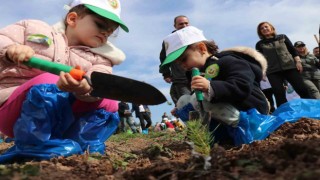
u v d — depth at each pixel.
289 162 1.64
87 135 3.11
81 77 2.61
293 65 6.13
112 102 3.25
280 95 6.18
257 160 1.82
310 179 1.34
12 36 3.00
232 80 3.33
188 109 3.67
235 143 3.53
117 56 3.36
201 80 3.24
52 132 2.95
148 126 15.53
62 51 3.10
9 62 2.91
